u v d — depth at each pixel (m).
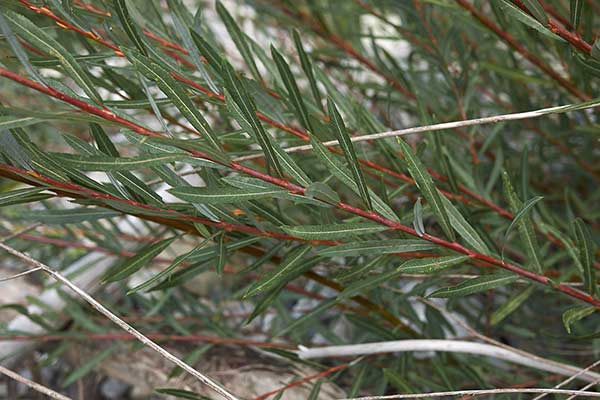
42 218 0.74
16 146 0.67
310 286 1.22
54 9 0.73
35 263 0.71
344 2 1.15
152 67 0.65
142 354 1.08
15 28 0.63
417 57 1.44
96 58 0.76
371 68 1.16
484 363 0.97
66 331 1.13
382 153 0.88
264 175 0.68
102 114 0.65
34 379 1.20
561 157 1.26
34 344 1.13
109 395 1.34
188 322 1.08
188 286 1.29
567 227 1.02
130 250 1.11
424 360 1.05
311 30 1.17
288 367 1.02
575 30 0.71
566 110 0.68
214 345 1.06
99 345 1.13
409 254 0.79
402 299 0.96
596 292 0.77
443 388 0.91
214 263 0.81
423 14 1.03
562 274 0.94
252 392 1.00
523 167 0.92
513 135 1.14
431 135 0.91
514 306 0.82
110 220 1.05
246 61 0.86
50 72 1.24
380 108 1.28
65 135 0.70
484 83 1.24
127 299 1.13
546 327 1.06
